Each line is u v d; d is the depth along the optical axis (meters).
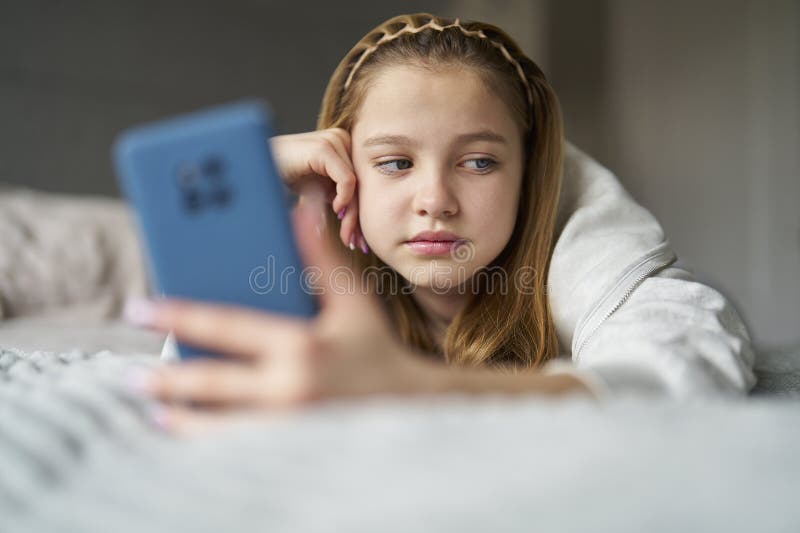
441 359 0.86
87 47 2.45
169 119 2.60
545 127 0.80
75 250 1.54
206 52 2.66
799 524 0.23
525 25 3.28
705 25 2.85
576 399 0.38
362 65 0.79
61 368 0.54
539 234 0.78
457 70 0.73
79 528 0.26
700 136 2.89
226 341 0.33
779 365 0.76
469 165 0.73
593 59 3.28
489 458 0.27
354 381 0.33
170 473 0.29
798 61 2.49
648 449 0.27
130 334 1.19
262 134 0.35
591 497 0.24
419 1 3.04
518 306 0.78
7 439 0.34
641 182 3.15
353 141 0.80
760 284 2.64
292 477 0.27
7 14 2.33
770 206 2.61
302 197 0.82
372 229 0.75
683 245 2.99
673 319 0.56
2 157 2.33
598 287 0.66
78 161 2.44
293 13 2.81
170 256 0.36
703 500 0.24
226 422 0.34
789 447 0.28
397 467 0.27
